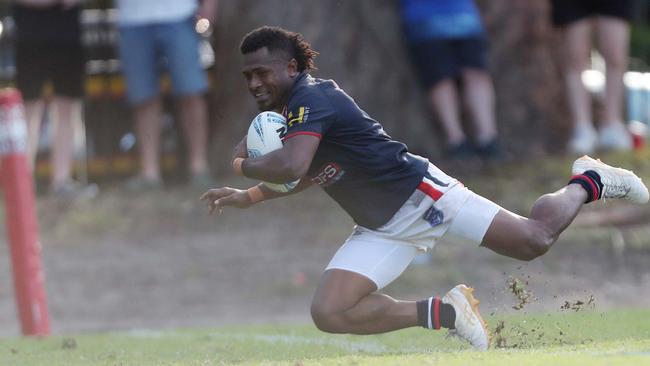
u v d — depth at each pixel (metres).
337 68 47.97
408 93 48.00
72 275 39.25
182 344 25.11
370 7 48.16
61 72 45.88
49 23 45.69
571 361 15.69
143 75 45.62
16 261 30.58
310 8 48.28
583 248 40.28
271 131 19.33
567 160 46.41
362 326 19.59
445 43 46.44
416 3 46.66
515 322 24.47
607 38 46.56
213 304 36.16
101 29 50.44
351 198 19.92
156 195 45.88
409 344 22.94
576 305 24.33
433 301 19.86
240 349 23.39
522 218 19.81
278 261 39.59
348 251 19.84
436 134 48.09
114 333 28.97
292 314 34.41
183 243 41.78
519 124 49.06
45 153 49.94
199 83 45.81
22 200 30.52
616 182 20.72
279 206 44.72
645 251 40.09
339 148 19.58
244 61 19.78
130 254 40.97
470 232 19.69
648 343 18.84
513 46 49.44
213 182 46.81
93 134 50.22
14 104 30.39
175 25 45.19
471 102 46.84
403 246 19.83
